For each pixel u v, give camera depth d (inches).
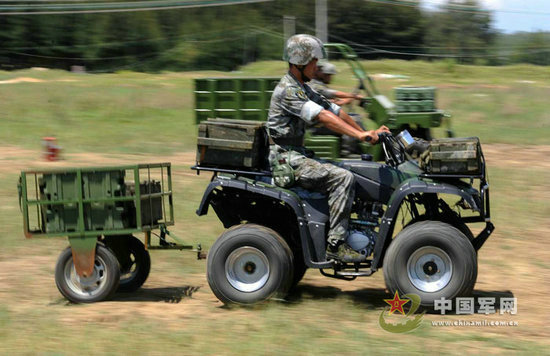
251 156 289.7
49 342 244.8
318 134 456.8
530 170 620.7
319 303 293.6
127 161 698.8
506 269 356.2
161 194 312.8
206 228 434.6
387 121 537.3
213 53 2381.9
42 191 297.6
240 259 287.7
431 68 1651.1
